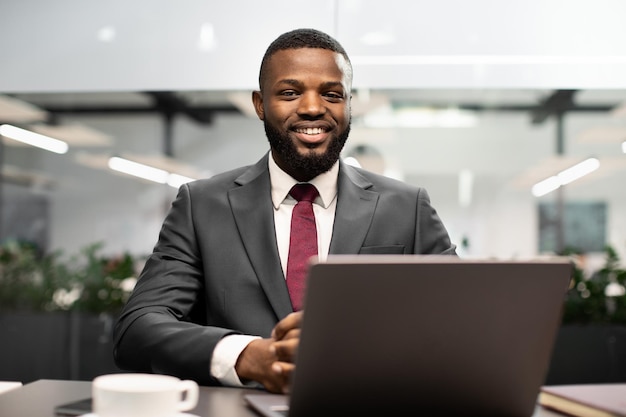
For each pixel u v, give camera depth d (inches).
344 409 32.9
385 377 32.5
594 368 118.3
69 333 135.3
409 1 103.9
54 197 185.6
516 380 34.0
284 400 36.2
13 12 109.6
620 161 173.6
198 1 106.9
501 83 103.7
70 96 145.3
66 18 108.8
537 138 179.9
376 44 104.3
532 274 32.4
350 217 54.6
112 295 136.1
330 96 54.1
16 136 166.4
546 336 33.5
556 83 103.1
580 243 176.7
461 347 32.6
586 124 172.7
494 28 103.3
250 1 106.0
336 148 54.6
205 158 196.5
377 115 160.1
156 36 107.7
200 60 106.8
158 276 52.6
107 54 108.3
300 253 53.1
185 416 32.5
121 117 174.6
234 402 36.9
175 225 55.4
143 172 198.4
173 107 173.3
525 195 184.5
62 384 42.8
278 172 56.2
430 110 166.2
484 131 179.6
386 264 30.6
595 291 120.5
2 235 181.0
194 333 43.4
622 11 102.1
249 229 53.6
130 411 30.3
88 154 188.4
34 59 109.3
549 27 102.9
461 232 189.2
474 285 31.8
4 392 40.2
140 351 44.8
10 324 135.6
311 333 30.8
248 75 106.1
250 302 51.6
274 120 54.1
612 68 102.5
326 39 55.0
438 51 103.9
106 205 195.3
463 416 34.3
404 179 184.9
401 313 31.4
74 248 154.8
